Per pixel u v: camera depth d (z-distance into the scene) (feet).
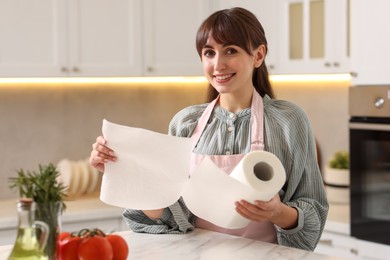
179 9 13.34
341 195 12.66
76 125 13.99
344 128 13.43
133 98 14.62
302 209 6.63
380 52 10.73
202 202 6.19
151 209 6.32
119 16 12.78
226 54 6.74
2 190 13.24
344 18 11.78
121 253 5.60
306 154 6.91
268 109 7.04
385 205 10.70
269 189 5.90
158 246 6.39
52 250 5.25
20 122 13.39
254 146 6.86
